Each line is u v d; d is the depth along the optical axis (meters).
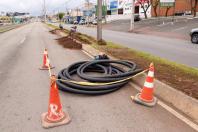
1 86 5.68
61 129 3.54
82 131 3.47
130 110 4.23
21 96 4.96
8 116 3.98
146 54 10.10
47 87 5.61
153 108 4.32
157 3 49.59
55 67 7.95
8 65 8.34
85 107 4.38
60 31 28.06
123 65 7.41
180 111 4.18
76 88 5.11
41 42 17.33
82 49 12.96
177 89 4.91
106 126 3.62
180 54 10.88
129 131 3.46
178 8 55.56
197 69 7.21
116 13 73.31
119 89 5.46
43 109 4.26
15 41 18.50
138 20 48.06
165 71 6.72
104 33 28.05
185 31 24.78
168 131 3.45
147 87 4.52
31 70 7.50
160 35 23.75
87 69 7.09
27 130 3.51
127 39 19.14
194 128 3.54
